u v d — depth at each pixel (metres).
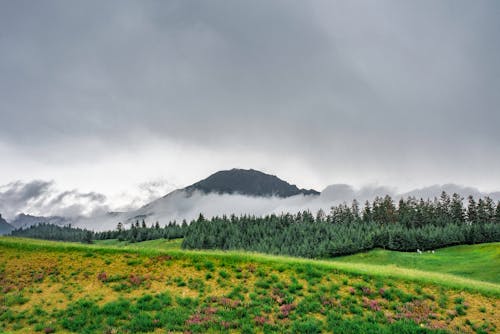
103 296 22.06
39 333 17.38
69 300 21.44
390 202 157.25
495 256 61.56
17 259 28.53
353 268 28.17
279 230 158.88
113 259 28.77
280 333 17.77
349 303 21.69
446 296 23.44
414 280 25.83
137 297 21.78
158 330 17.62
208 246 148.75
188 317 19.03
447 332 18.36
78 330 17.62
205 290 23.11
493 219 139.75
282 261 28.78
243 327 17.98
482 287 25.69
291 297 21.95
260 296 22.22
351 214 173.88
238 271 26.45
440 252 90.88
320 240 135.00
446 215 150.88
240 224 174.25
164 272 26.11
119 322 18.41
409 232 109.38
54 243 35.59
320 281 25.05
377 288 24.14
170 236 178.00
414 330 18.38
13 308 20.25
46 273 25.78
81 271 26.23
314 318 19.52
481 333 18.86
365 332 17.95
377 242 107.94
